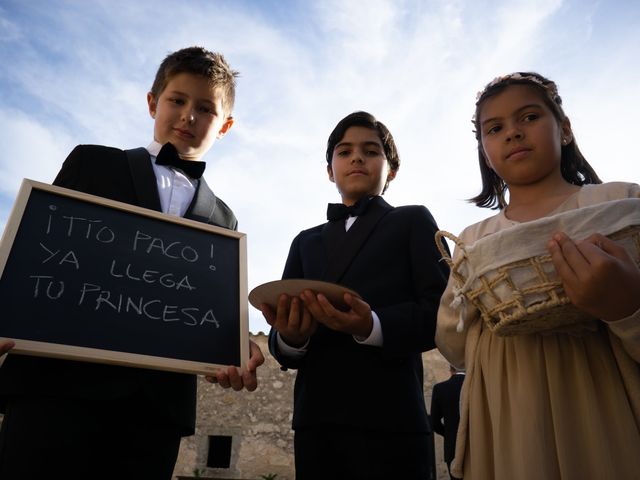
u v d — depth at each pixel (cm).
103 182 221
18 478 156
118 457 178
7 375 170
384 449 191
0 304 170
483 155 240
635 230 129
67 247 195
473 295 146
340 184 278
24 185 197
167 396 190
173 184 245
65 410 167
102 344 180
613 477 126
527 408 139
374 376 202
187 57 259
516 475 135
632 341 126
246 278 230
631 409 135
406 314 205
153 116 275
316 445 200
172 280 212
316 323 205
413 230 236
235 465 906
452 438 467
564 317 136
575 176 208
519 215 179
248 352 209
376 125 291
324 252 249
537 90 186
